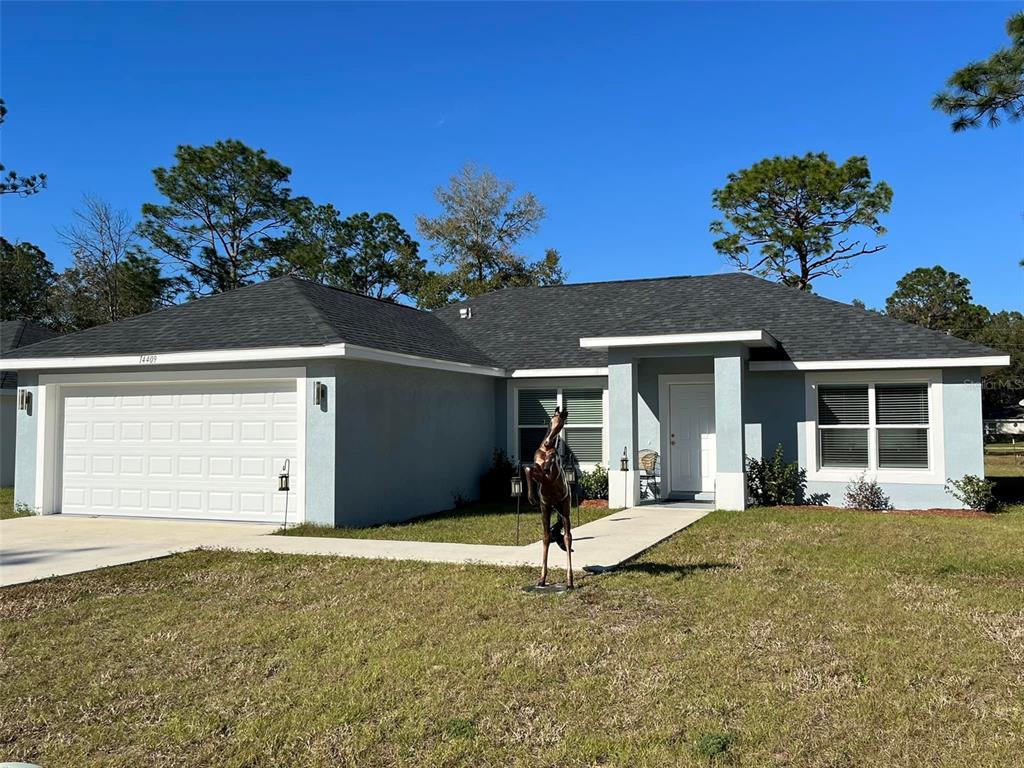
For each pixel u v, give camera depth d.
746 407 15.80
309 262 41.88
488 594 7.59
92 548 10.41
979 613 6.75
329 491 12.27
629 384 15.06
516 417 17.89
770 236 37.59
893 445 14.91
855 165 35.78
